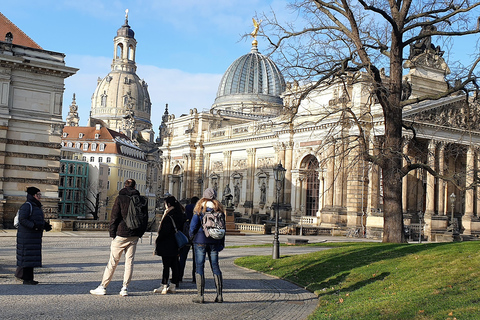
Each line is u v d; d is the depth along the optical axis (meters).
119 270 21.67
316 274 21.75
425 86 68.44
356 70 33.47
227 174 101.25
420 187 72.69
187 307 14.56
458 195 77.19
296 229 64.06
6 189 53.41
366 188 68.50
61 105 56.16
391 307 13.91
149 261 26.19
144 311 13.68
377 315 13.20
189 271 22.94
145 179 192.00
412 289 16.42
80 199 136.00
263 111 119.19
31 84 54.72
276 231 28.03
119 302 14.62
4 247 32.22
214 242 15.45
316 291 18.47
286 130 82.31
